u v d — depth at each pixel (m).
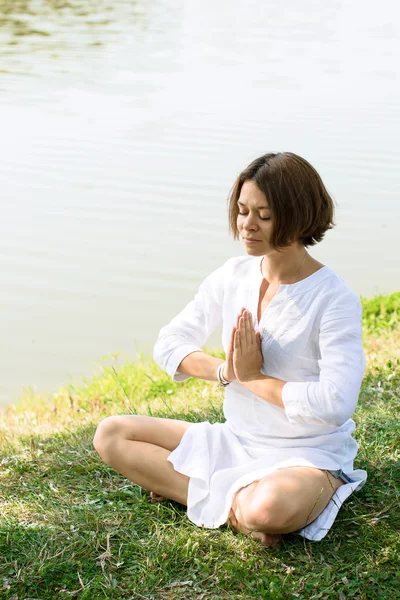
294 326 3.84
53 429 6.16
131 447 4.11
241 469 3.93
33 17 40.47
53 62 28.09
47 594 3.48
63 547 3.78
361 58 30.55
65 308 10.34
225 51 31.89
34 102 21.73
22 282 11.12
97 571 3.63
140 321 10.00
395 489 4.20
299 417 3.75
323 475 3.83
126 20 41.19
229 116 20.00
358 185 14.59
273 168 3.68
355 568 3.59
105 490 4.34
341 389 3.68
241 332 3.86
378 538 3.83
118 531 3.91
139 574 3.61
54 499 4.27
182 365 4.22
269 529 3.70
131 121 19.58
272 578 3.55
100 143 17.59
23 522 4.02
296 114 20.23
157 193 14.34
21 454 4.95
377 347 7.47
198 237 12.49
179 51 31.52
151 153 16.75
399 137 17.78
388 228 12.80
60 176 15.41
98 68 27.12
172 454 4.05
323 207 3.80
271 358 3.90
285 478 3.73
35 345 9.48
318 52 32.00
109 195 14.40
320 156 16.22
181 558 3.71
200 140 17.64
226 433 4.09
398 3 55.38
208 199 14.02
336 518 4.00
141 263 11.60
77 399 7.75
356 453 4.19
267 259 3.96
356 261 11.74
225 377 3.99
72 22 39.31
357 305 3.83
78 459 4.73
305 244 3.87
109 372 8.48
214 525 3.91
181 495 4.06
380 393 5.67
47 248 12.12
